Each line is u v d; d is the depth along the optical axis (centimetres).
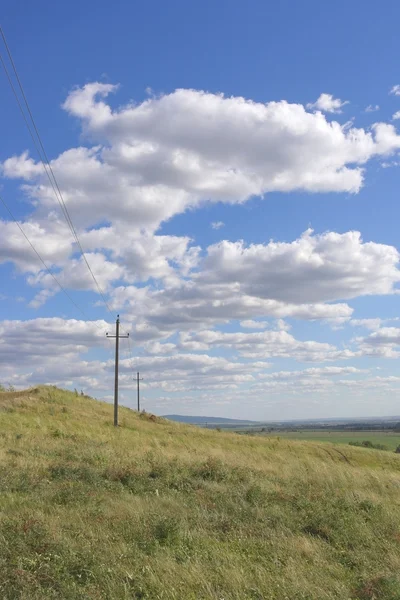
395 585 855
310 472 2388
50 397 4834
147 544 959
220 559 928
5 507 1195
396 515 1452
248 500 1505
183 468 1977
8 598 692
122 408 5834
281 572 892
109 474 1742
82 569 804
